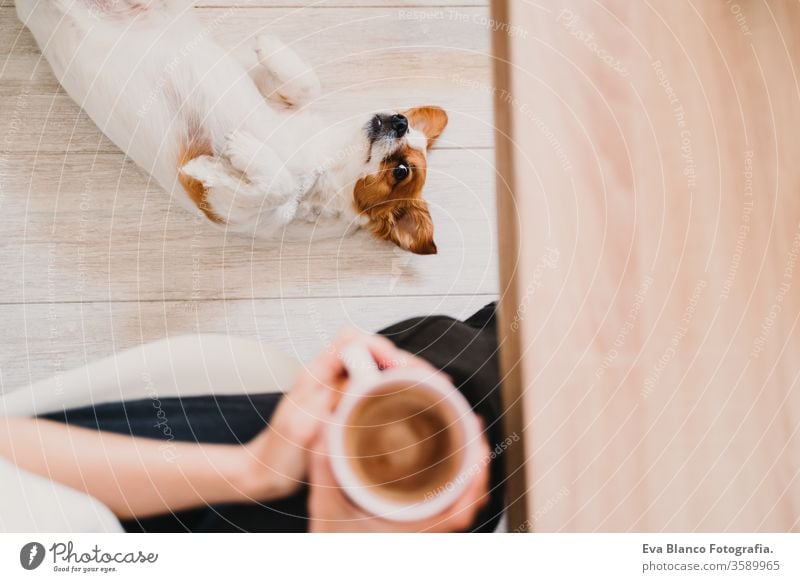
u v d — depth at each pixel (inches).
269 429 26.9
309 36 29.9
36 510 25.1
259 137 28.5
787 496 25.2
